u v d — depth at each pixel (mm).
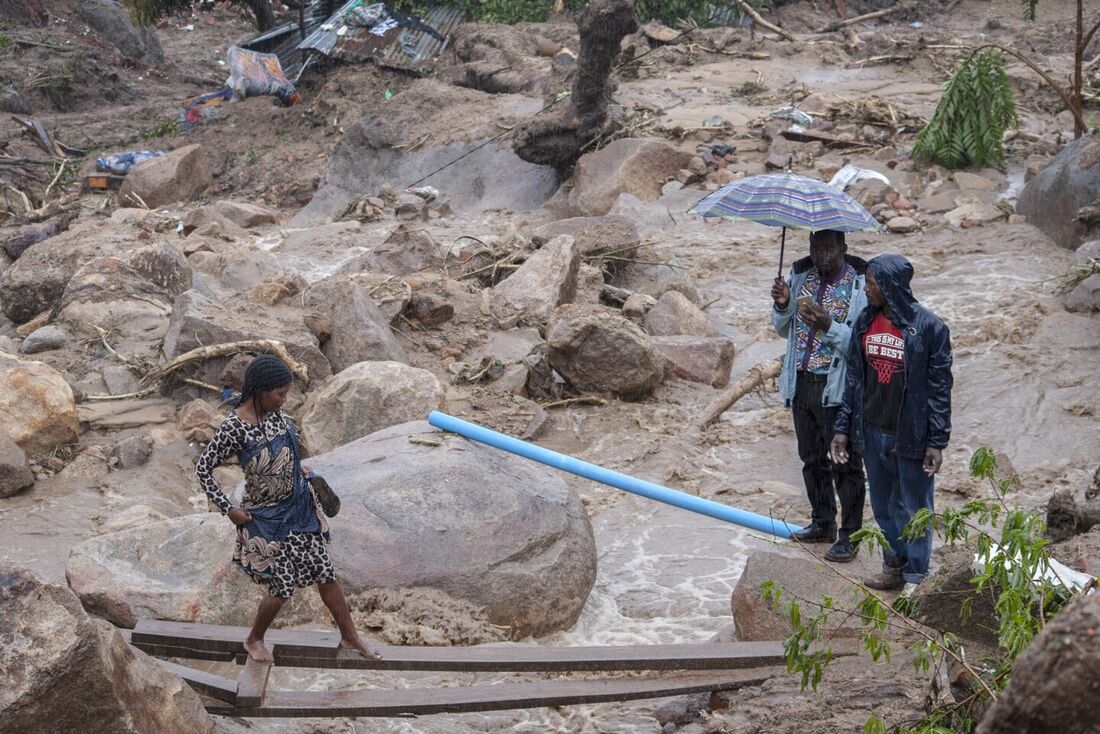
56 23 49500
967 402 13312
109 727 5621
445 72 33156
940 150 22766
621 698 7043
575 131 25312
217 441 6750
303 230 24844
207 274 20062
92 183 31531
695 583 9656
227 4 60500
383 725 7340
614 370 14023
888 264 7738
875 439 7988
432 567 8672
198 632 7512
